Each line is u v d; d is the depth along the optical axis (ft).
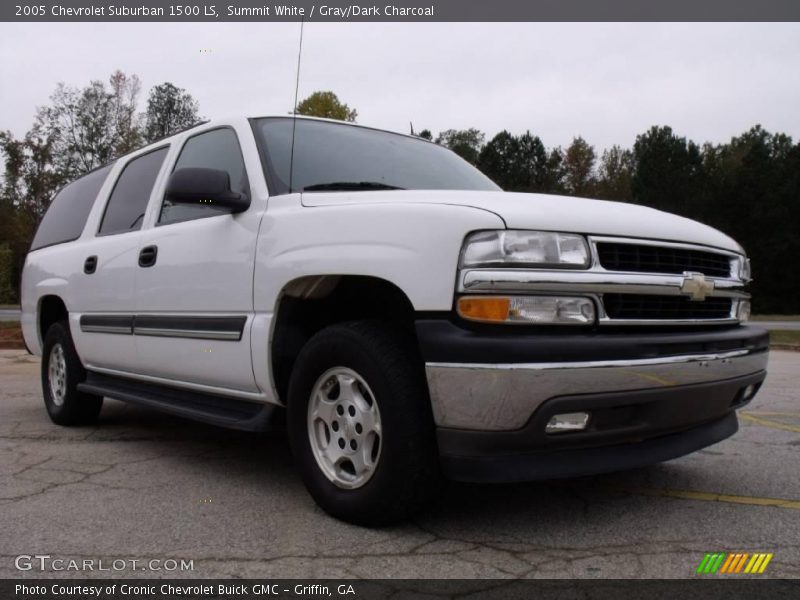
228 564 8.43
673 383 9.23
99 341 15.62
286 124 12.95
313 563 8.44
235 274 11.52
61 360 17.72
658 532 9.50
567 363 8.41
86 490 11.60
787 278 152.05
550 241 8.71
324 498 10.04
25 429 17.20
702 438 10.37
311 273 10.10
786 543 9.10
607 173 220.43
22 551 8.87
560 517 10.10
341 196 10.62
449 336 8.48
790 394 23.57
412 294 8.86
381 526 9.55
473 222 8.64
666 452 9.68
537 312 8.50
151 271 13.67
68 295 16.94
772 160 163.63
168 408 13.14
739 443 15.19
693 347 9.59
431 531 9.50
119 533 9.50
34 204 122.93
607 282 8.84
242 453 14.39
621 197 209.46
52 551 8.87
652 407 9.19
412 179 12.82
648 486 11.75
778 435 16.05
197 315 12.43
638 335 9.11
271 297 10.80
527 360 8.27
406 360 9.17
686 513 10.30
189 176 11.27
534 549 8.87
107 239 15.80
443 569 8.26
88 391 15.94
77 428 17.31
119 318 14.75
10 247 121.90
